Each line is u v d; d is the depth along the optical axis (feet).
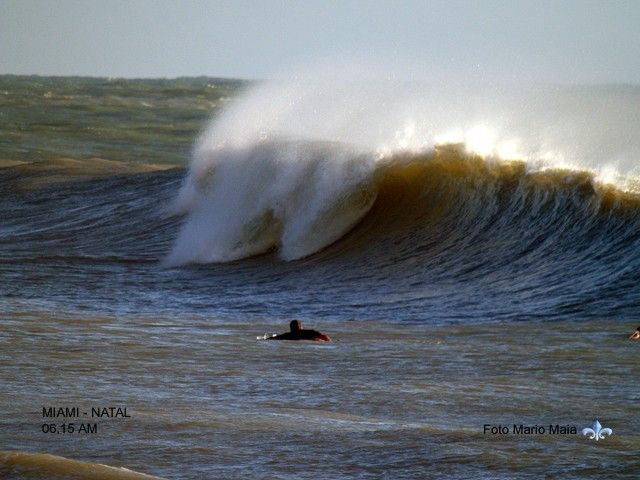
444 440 101.91
